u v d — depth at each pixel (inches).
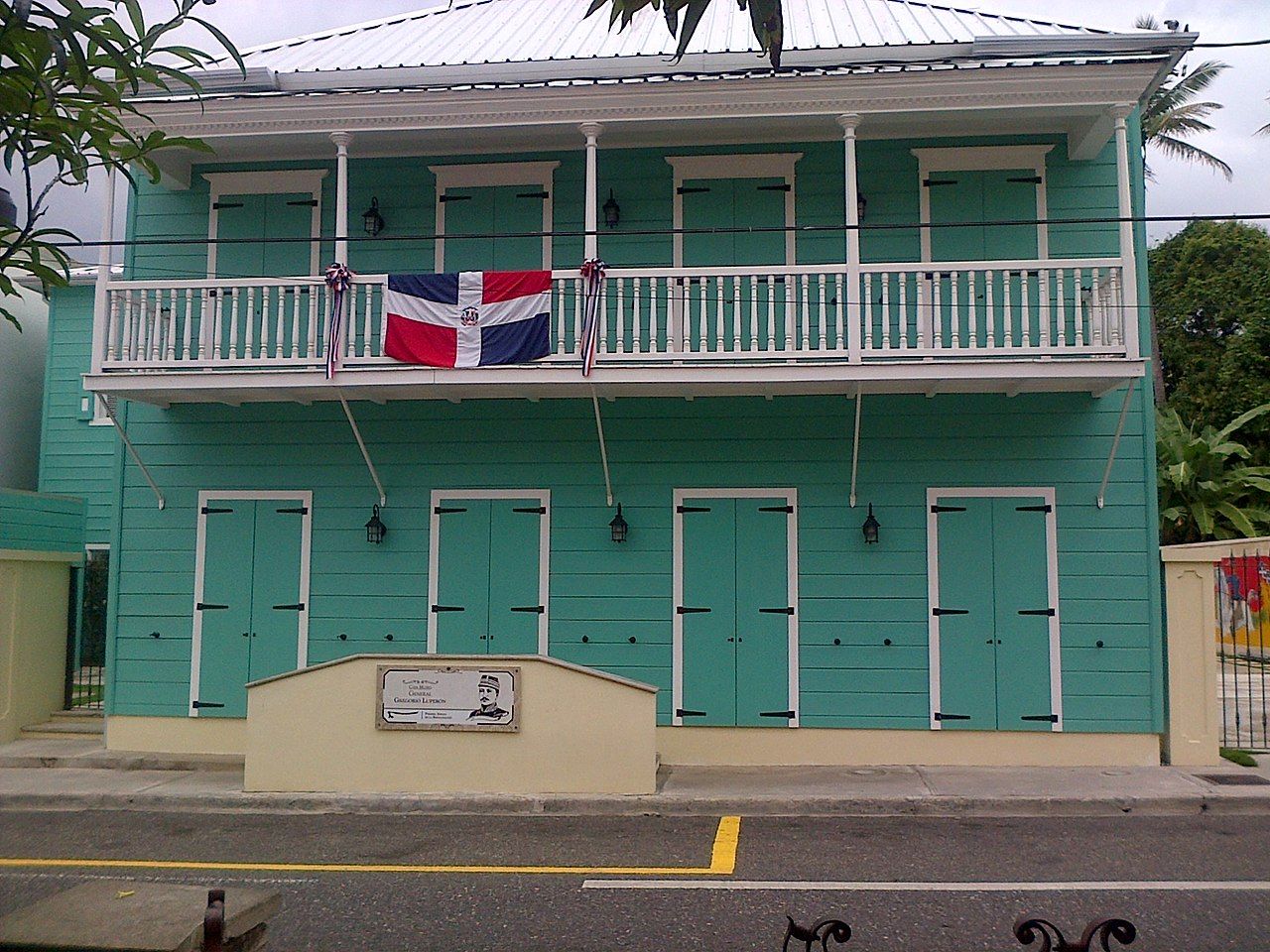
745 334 500.4
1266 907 275.6
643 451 498.0
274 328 531.2
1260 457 1218.6
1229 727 571.8
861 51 478.6
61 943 142.2
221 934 142.3
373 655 425.4
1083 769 456.8
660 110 469.7
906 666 475.5
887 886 299.6
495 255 522.6
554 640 493.7
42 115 151.3
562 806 404.5
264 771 426.0
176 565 517.0
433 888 304.2
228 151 527.8
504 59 520.4
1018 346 478.0
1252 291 1256.2
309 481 514.6
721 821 388.2
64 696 567.5
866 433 487.5
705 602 487.8
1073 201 498.0
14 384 828.0
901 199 503.8
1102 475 476.7
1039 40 464.4
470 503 504.7
